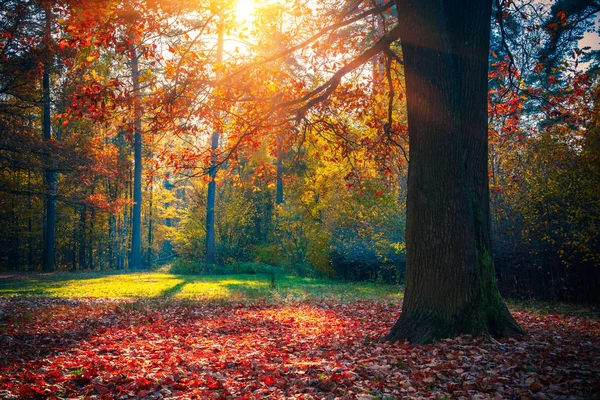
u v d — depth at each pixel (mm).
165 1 8344
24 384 5531
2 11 18422
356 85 12617
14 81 20594
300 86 11742
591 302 14375
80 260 43906
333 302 14836
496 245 16797
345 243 25094
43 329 9438
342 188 24688
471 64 7902
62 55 20266
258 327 9992
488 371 5434
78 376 5816
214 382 5527
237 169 33812
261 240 37250
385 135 12125
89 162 24703
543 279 15719
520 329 7488
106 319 10852
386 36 9086
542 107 12805
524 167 16000
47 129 28047
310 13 10945
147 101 9484
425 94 7309
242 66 10484
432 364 5781
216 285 21469
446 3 8195
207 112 10195
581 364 5652
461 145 7297
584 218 14109
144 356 7180
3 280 23750
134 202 33125
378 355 6449
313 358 6691
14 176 31875
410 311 7387
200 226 35656
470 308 7066
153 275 28453
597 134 13461
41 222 40031
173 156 11680
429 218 7230
